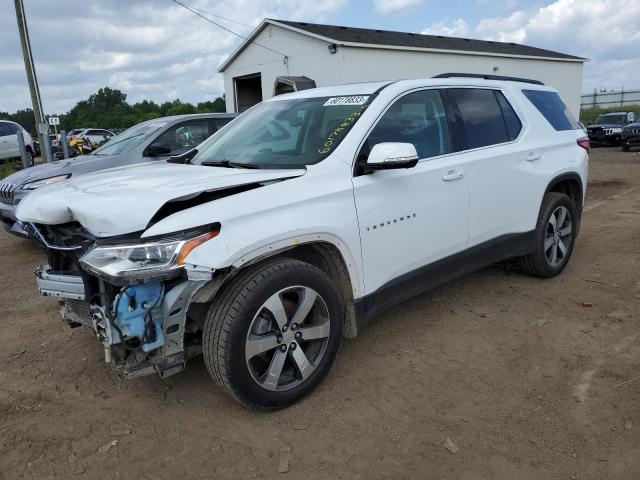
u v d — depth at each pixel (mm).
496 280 4941
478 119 4191
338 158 3205
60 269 3010
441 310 4293
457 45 24719
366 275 3279
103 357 3699
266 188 2877
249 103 24422
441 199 3682
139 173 3410
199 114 7926
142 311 2561
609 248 5930
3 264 6242
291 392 2957
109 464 2590
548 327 3918
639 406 2891
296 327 2934
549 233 4859
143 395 3199
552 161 4695
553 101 5125
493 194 4117
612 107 45781
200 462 2586
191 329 2902
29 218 2969
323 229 2969
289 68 20656
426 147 3709
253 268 2797
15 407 3109
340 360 3527
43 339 4023
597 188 10562
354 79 19047
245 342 2719
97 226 2566
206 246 2545
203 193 2746
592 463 2477
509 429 2742
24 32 15172
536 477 2402
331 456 2594
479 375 3285
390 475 2453
